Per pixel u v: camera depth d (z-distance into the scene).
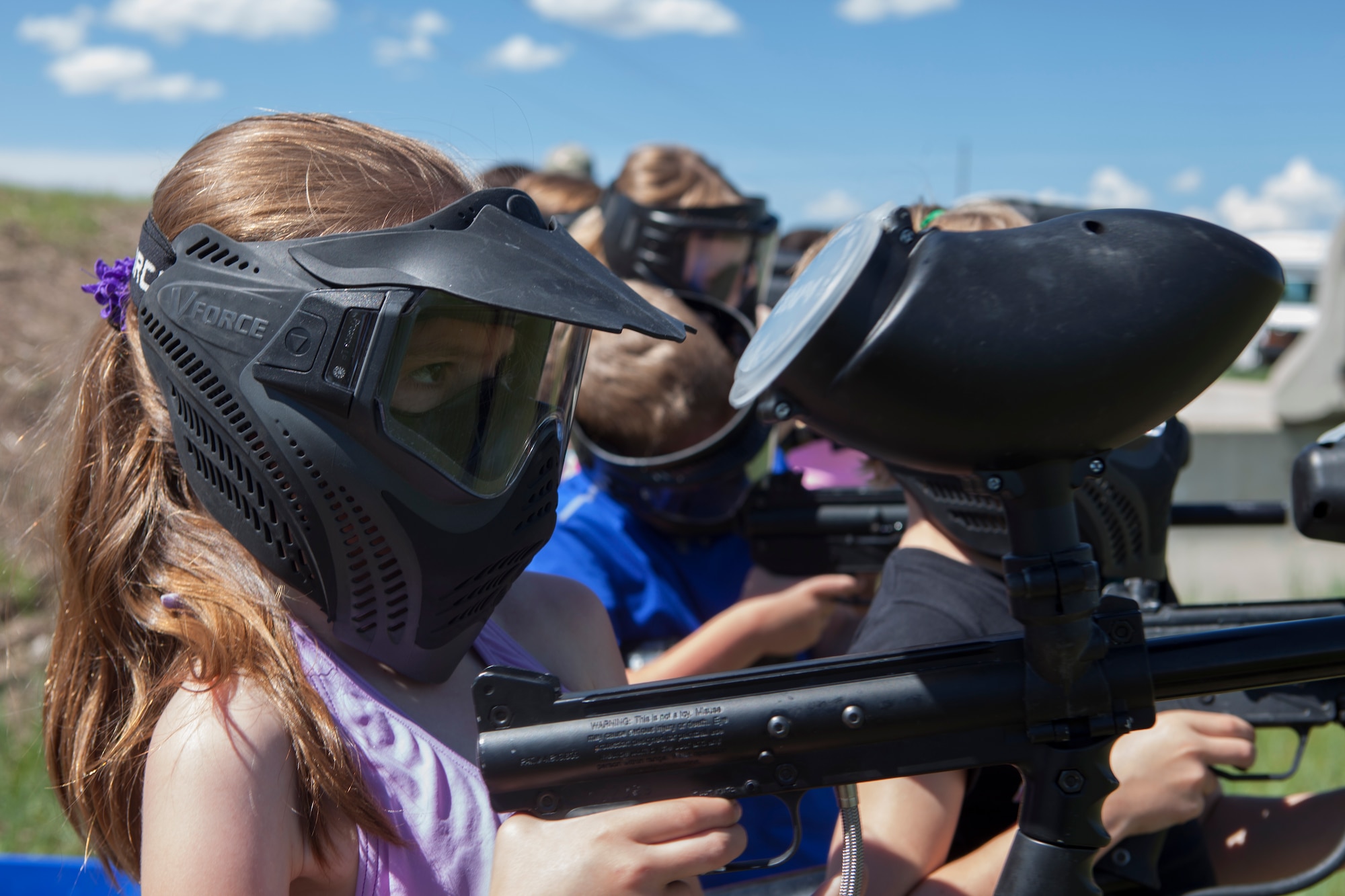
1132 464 1.35
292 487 0.92
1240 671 0.85
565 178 3.22
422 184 1.02
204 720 0.89
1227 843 1.55
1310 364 7.44
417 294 0.88
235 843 0.85
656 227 2.32
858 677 0.83
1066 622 0.78
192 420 0.95
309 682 0.96
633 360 1.90
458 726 1.03
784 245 3.71
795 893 1.20
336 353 0.88
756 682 0.83
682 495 1.92
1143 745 1.26
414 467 0.91
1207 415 9.35
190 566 0.99
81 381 1.13
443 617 0.98
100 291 1.07
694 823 0.82
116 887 1.09
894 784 1.23
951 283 0.71
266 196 0.97
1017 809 1.29
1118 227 0.76
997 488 0.77
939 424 0.74
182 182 1.01
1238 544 6.85
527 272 0.90
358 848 0.93
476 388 0.95
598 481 1.99
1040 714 0.82
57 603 1.13
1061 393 0.71
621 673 1.32
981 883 1.17
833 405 0.75
